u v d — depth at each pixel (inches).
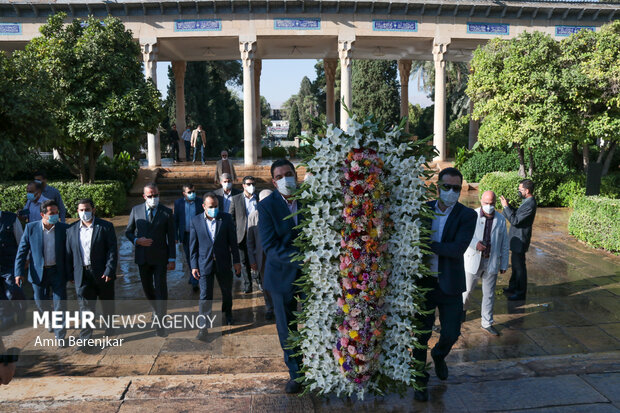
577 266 380.2
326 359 158.6
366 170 151.4
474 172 809.5
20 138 384.5
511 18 911.7
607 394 156.6
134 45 633.6
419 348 164.2
